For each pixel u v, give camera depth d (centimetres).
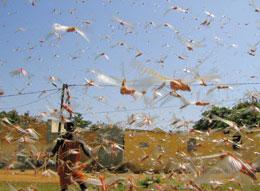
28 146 545
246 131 330
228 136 354
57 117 630
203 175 130
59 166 688
